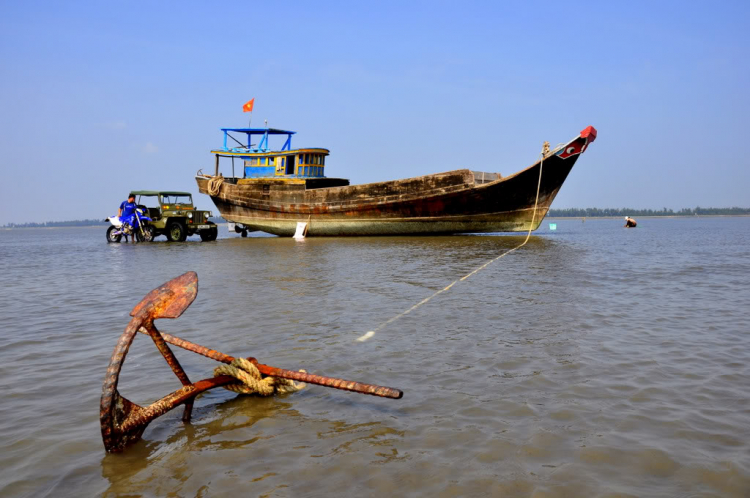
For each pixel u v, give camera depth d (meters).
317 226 33.47
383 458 3.74
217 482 3.48
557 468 3.54
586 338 6.75
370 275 13.27
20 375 5.71
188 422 4.50
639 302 9.15
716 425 4.14
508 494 3.24
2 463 3.80
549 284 11.21
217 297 10.27
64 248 30.27
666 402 4.61
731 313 8.20
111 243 33.50
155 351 6.59
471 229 30.41
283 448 3.94
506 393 4.89
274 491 3.35
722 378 5.20
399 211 30.69
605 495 3.21
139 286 12.44
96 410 4.73
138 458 3.86
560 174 27.33
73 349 6.75
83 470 3.69
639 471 3.48
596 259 16.62
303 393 5.12
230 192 36.44
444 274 13.19
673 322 7.61
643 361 5.77
